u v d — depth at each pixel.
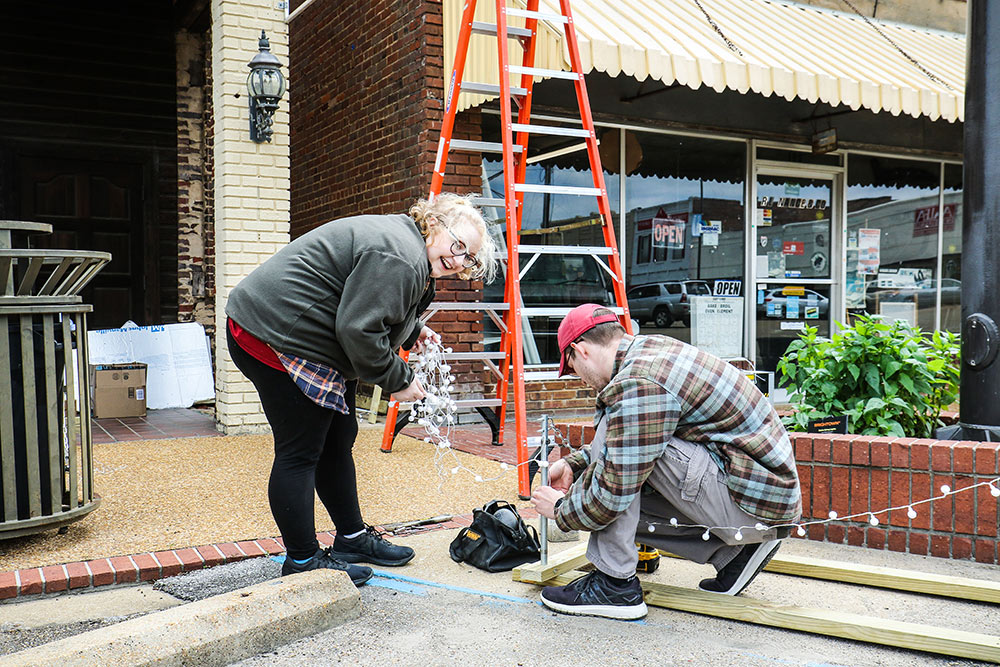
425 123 7.40
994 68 4.26
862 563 3.78
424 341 4.07
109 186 9.75
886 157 9.59
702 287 8.62
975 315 4.31
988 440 4.18
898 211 9.73
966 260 4.39
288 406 3.25
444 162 5.58
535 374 4.90
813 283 9.23
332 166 9.24
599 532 3.13
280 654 2.86
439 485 5.12
